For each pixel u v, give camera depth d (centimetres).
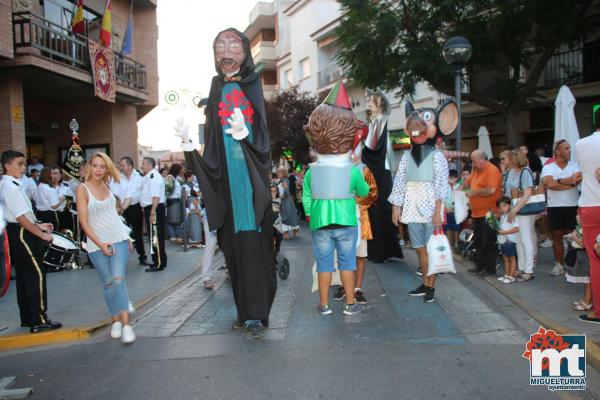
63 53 1426
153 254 907
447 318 554
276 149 2836
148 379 423
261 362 449
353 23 1691
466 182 847
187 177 1355
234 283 531
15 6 1313
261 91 548
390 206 891
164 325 577
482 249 739
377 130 864
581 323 490
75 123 1140
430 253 599
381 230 895
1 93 1299
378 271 838
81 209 504
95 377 434
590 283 512
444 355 448
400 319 558
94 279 837
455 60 960
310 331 530
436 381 395
